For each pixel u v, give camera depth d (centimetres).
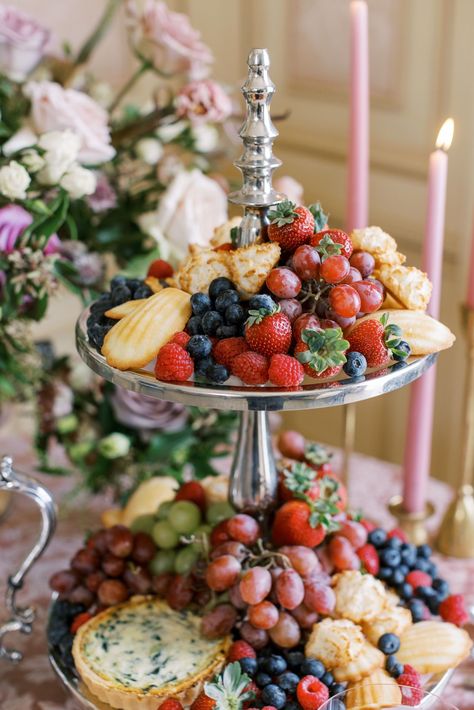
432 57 139
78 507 124
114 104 127
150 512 105
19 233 105
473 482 158
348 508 107
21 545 117
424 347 78
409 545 99
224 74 175
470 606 102
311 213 84
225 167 169
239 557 88
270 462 91
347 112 155
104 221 124
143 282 89
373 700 75
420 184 147
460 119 138
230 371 74
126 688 83
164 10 121
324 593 86
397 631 88
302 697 80
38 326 166
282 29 160
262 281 77
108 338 78
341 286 74
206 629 88
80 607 96
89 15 165
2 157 109
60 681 90
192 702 84
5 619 103
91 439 122
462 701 91
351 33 106
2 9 120
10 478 92
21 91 118
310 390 71
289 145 166
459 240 143
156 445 117
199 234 117
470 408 109
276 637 85
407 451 110
